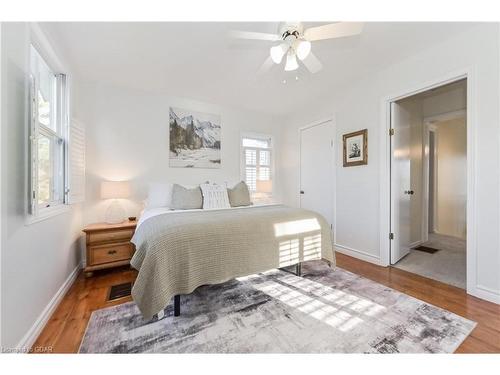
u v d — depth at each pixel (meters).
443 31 1.99
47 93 2.02
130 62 2.47
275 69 2.66
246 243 1.89
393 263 2.75
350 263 2.82
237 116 4.13
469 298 1.91
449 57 2.11
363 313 1.69
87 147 2.93
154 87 3.17
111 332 1.48
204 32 1.97
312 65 2.02
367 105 2.90
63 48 2.13
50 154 1.98
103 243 2.54
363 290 2.07
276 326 1.54
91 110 2.96
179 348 1.34
